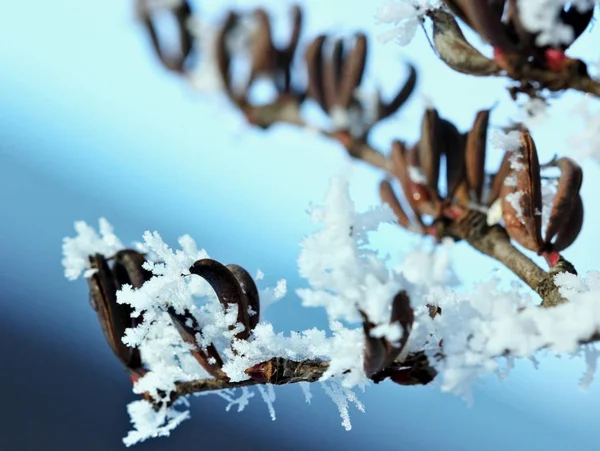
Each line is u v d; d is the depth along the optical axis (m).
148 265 0.21
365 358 0.19
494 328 0.19
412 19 0.20
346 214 0.19
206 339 0.21
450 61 0.20
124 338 0.22
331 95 0.20
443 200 0.21
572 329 0.18
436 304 0.20
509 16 0.19
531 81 0.19
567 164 0.22
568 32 0.19
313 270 0.18
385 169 0.20
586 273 0.21
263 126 0.20
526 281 0.21
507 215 0.21
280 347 0.21
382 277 0.18
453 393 0.19
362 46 0.20
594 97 0.19
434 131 0.20
